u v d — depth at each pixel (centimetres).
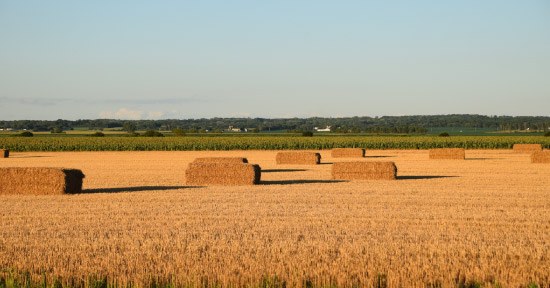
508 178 3972
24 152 9138
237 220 2150
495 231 1930
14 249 1645
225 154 8006
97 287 1321
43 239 1789
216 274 1366
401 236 1834
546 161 5659
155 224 2070
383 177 3853
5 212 2362
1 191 2998
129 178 4084
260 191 3123
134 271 1405
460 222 2106
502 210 2411
